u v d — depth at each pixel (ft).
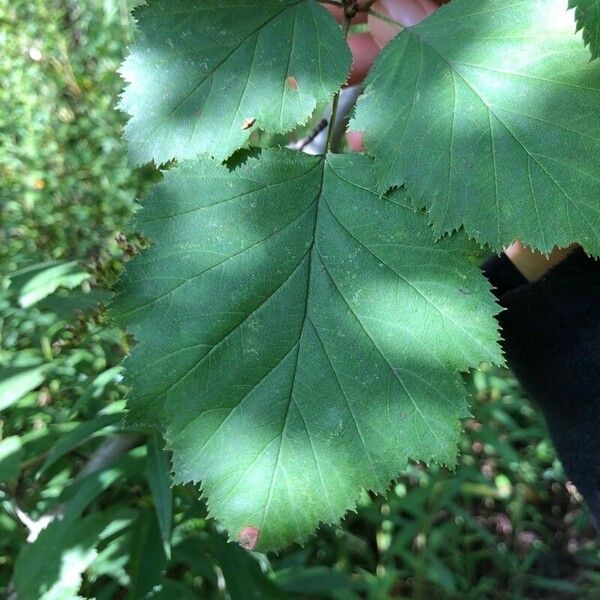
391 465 0.54
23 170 2.16
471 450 2.08
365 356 0.54
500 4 0.53
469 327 0.54
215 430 0.54
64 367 1.25
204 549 1.14
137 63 0.55
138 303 0.55
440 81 0.53
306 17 0.56
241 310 0.55
